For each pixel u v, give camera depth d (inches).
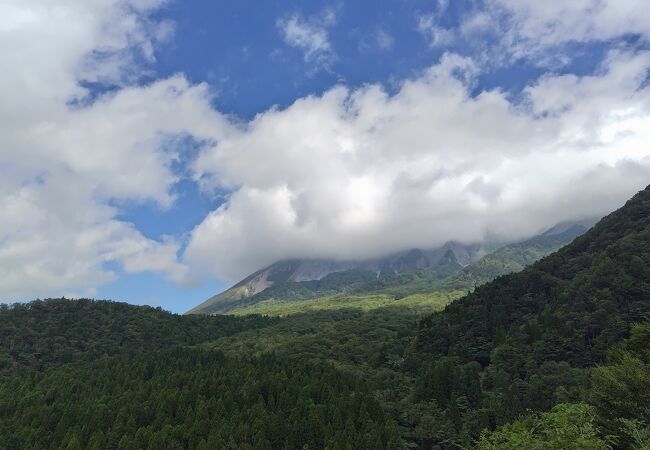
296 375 4702.3
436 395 4121.6
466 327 5536.4
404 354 5866.1
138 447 3553.2
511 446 1274.6
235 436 3582.7
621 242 5236.2
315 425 3570.4
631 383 1493.6
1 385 5349.4
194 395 4360.2
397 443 3371.1
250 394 4345.5
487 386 4298.7
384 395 4549.7
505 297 5836.6
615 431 1406.3
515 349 4485.7
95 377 5319.9
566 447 1139.3
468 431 3508.9
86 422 4050.2
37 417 4252.0
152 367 5487.2
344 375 4817.9
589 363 3988.7
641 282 4468.5
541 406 3277.6
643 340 1948.8
